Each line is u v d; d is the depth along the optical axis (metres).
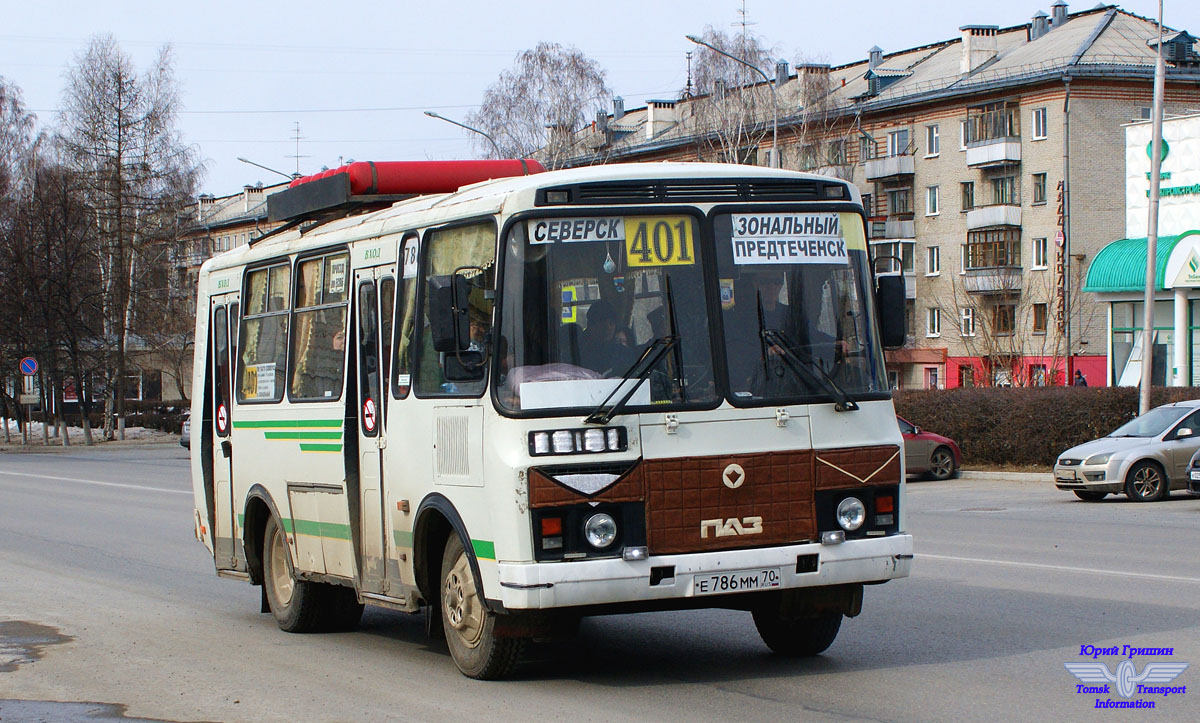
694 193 7.83
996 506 22.42
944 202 65.06
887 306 8.13
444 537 8.55
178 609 12.30
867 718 7.05
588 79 60.00
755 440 7.67
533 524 7.33
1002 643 9.18
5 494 28.08
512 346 7.52
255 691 8.38
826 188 8.12
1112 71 59.41
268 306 11.01
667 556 7.45
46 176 59.03
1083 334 58.78
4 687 8.67
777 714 7.21
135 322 61.25
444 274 8.29
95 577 14.61
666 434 7.53
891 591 11.80
